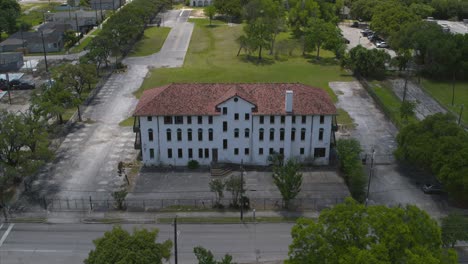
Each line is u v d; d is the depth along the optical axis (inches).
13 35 7829.7
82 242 3075.8
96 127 4766.2
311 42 7327.8
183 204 3481.8
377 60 6343.5
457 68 6348.4
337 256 2079.2
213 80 6250.0
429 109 5369.1
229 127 3873.0
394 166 4040.4
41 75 6446.9
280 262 2896.2
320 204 3484.3
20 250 3002.0
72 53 7500.0
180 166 4005.9
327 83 6210.6
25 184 3646.7
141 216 3344.0
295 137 3924.7
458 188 3280.0
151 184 3742.6
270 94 3956.7
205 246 3031.5
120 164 3914.9
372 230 2146.9
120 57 7283.5
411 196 3595.0
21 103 5423.2
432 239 2138.3
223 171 3885.3
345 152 3826.3
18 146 3629.4
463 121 5024.6
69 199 3540.8
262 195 3602.4
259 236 3139.8
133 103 5418.3
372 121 4963.1
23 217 3326.8
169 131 3880.4
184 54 7559.1
